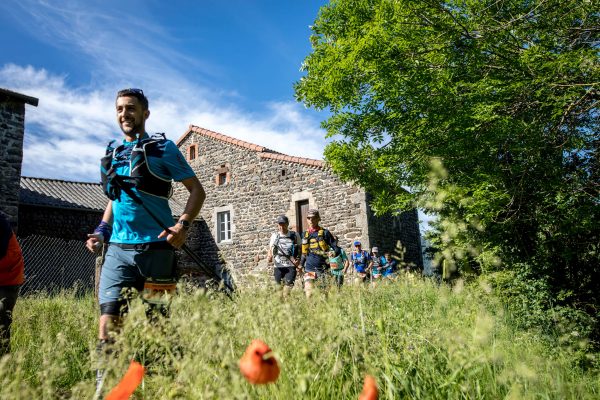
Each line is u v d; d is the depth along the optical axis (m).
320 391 1.58
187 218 2.81
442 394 1.66
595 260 5.84
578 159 5.92
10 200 12.86
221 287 2.62
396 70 5.96
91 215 17.36
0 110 12.96
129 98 3.05
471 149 5.63
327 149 7.93
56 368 1.68
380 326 1.77
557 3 5.15
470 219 4.98
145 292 2.48
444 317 2.48
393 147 6.98
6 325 3.07
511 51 5.43
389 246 16.33
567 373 2.00
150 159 2.85
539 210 5.71
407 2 5.51
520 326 4.26
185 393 1.42
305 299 2.67
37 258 13.91
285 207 17.50
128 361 1.72
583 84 4.80
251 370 0.96
